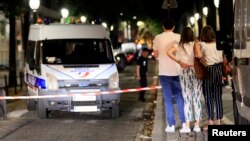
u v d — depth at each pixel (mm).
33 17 27406
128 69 44062
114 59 14383
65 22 16656
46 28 14609
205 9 25406
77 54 14289
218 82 9859
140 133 11719
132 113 15297
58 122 13469
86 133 11703
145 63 18453
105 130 12148
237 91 8328
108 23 42594
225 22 14523
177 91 10461
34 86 14547
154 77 32594
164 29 10312
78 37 14547
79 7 38125
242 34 7578
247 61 7117
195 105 10188
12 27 24906
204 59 9789
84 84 13602
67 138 11047
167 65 10312
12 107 16844
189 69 10039
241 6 7660
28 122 13469
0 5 22703
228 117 12375
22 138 11078
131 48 59688
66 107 13523
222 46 9125
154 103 17906
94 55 14336
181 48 9938
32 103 15516
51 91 13477
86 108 13562
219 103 9938
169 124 10602
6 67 42031
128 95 21109
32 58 14641
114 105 13820
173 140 9641
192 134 10172
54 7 50500
